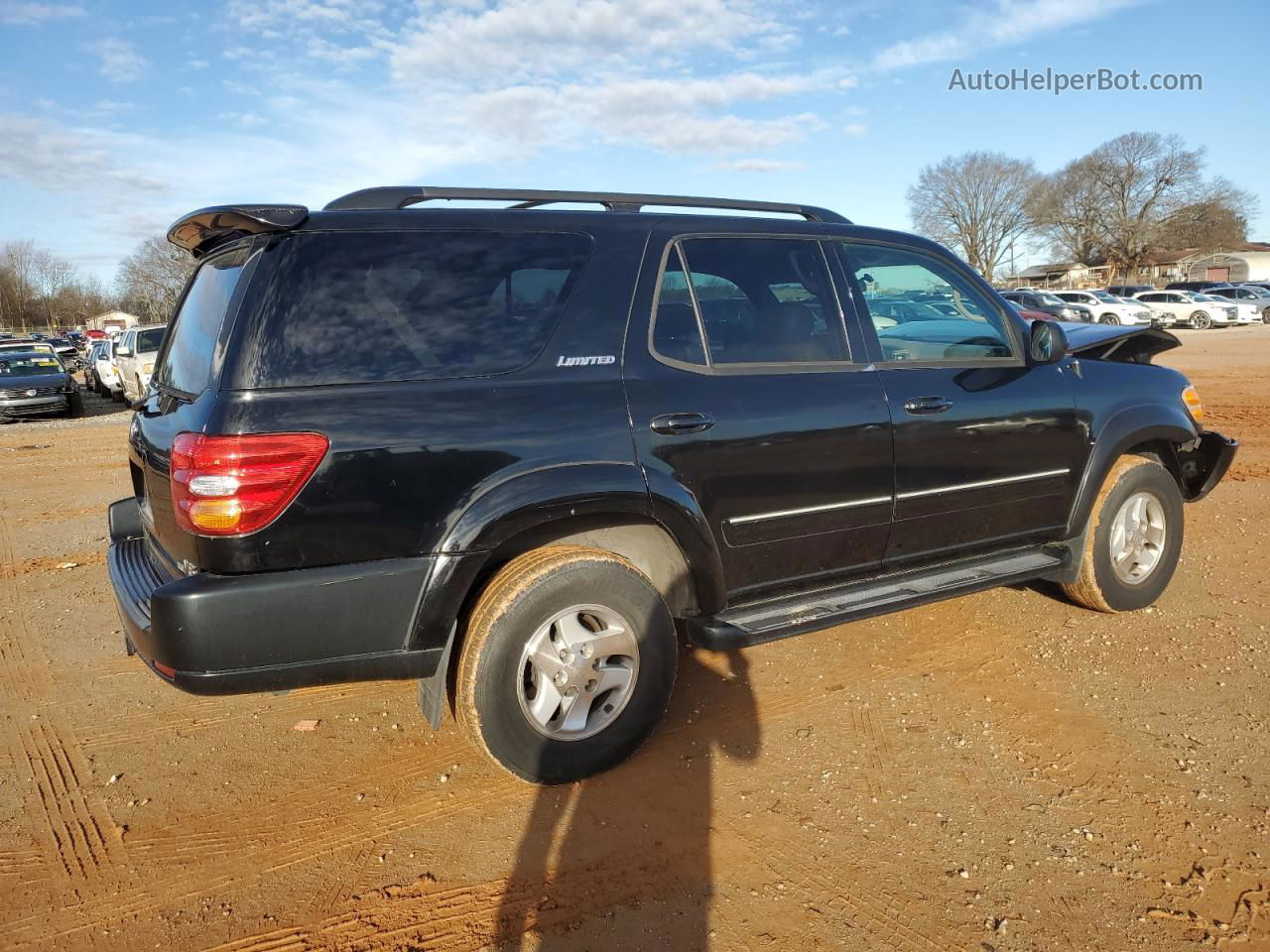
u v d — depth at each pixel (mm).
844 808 2914
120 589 2969
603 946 2336
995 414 3797
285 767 3268
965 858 2656
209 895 2572
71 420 17344
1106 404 4184
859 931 2371
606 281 3086
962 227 74188
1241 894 2484
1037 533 4082
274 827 2893
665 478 3012
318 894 2564
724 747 3307
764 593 3402
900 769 3143
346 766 3266
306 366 2617
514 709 2871
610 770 3131
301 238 2713
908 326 3740
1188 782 3020
